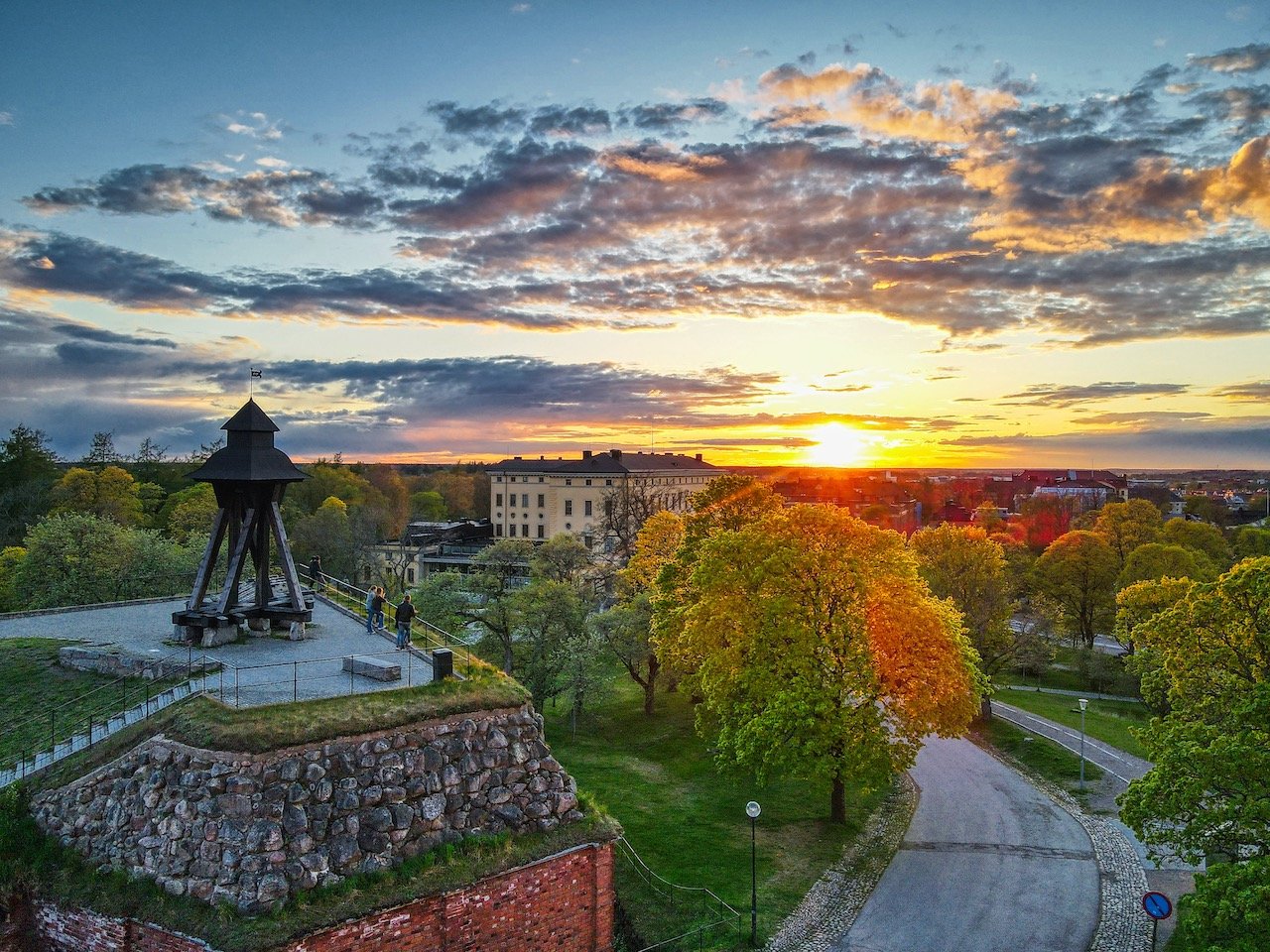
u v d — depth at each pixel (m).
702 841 31.77
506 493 119.31
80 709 23.27
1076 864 30.20
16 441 84.38
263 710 19.91
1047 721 50.53
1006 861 30.47
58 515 56.44
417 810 19.59
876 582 34.66
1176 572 64.38
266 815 17.66
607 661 51.09
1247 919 18.12
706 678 35.31
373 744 19.72
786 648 32.91
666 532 57.00
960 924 25.81
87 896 17.73
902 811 35.53
